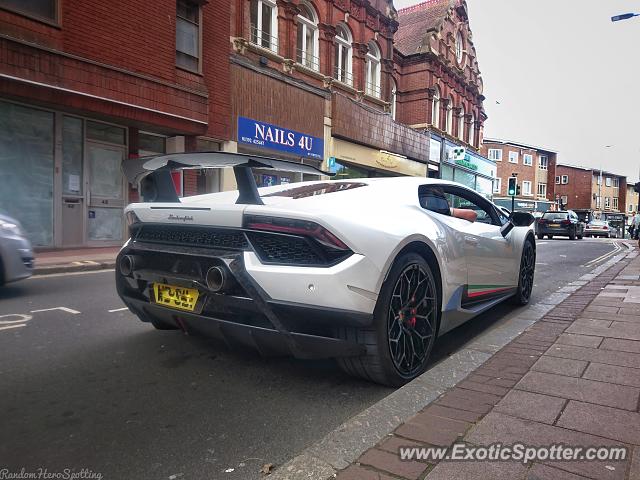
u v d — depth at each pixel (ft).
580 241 72.74
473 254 13.16
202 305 9.63
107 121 35.81
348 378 10.61
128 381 10.32
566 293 20.75
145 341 13.14
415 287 10.44
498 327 14.17
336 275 8.62
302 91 51.98
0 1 27.94
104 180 36.47
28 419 8.54
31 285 21.71
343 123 57.82
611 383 9.17
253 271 8.88
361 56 63.05
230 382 10.33
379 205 10.64
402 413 8.27
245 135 45.11
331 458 6.86
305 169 10.08
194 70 40.04
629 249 52.16
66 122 33.86
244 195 9.46
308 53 55.47
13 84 28.40
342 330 9.50
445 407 8.25
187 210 9.79
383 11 68.03
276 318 8.75
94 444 7.72
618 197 239.71
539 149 186.09
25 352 12.16
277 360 11.67
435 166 84.53
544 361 10.49
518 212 17.22
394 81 78.79
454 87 90.99
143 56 35.22
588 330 13.02
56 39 30.32
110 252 33.01
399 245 9.61
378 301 9.34
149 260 10.63
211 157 9.36
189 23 39.55
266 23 49.83
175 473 6.93
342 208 9.59
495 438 7.14
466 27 95.86
